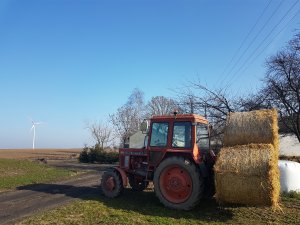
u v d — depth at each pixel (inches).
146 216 226.7
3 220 217.3
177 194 246.5
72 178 417.1
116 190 281.4
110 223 210.7
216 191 221.8
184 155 252.4
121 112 1219.9
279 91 504.1
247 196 214.2
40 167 526.3
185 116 257.9
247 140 228.4
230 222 216.7
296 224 212.2
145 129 273.6
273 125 223.3
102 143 1240.2
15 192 311.4
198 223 213.8
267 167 208.5
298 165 294.8
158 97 1154.7
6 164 533.6
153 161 269.4
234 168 215.0
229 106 526.6
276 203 215.6
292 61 501.7
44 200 276.8
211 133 291.7
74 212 234.7
